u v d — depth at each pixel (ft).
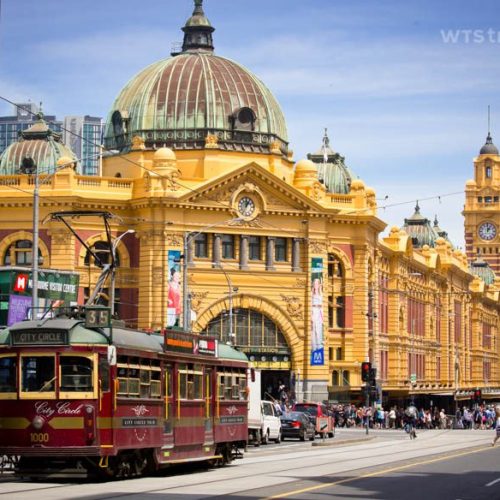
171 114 394.52
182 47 420.36
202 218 372.58
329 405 371.56
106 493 123.24
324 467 171.01
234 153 389.80
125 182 372.58
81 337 138.62
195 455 162.40
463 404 603.67
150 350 149.38
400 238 469.57
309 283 386.52
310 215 387.55
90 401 137.39
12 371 138.62
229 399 176.35
